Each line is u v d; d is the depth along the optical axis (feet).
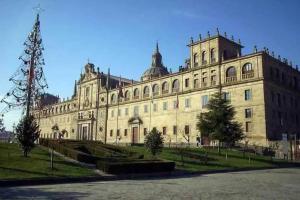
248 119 221.46
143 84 322.55
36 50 134.41
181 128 272.72
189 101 269.23
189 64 292.20
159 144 133.18
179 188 66.64
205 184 75.00
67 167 93.50
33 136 108.17
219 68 246.88
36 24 135.54
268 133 211.82
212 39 256.73
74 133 414.21
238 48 268.62
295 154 192.65
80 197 53.06
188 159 139.64
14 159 96.32
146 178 91.35
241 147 208.13
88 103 390.63
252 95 222.28
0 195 55.06
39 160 99.91
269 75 226.99
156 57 410.31
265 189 66.95
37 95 133.39
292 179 91.35
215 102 179.11
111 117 355.36
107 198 52.37
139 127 317.01
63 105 463.42
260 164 148.25
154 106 304.50
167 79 295.69
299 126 255.09
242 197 55.36
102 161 96.37
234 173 113.19
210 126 174.50
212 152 173.17
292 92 253.03
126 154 131.23
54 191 60.29
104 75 385.09
